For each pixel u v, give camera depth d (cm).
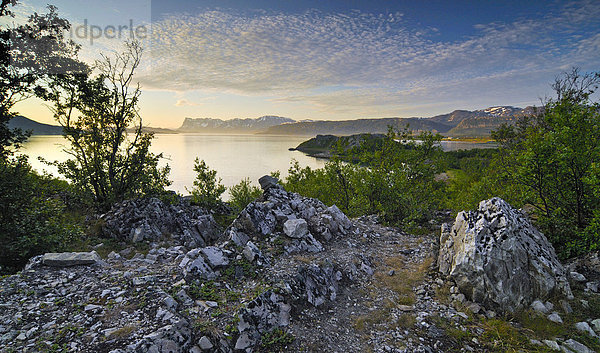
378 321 827
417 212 1880
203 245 1552
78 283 838
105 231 1445
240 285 891
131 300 744
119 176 1964
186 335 628
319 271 1001
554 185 1043
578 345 661
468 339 733
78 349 564
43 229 1092
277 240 1220
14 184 1155
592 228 909
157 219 1543
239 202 2458
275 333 724
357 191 2247
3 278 823
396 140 2289
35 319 654
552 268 845
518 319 787
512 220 913
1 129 1370
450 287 966
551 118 1105
